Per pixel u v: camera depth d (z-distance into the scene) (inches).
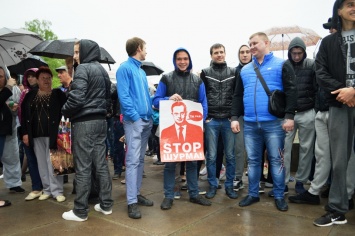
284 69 135.6
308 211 135.6
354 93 103.2
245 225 120.3
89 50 131.1
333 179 118.4
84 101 123.2
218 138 172.6
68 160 148.9
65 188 185.0
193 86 149.6
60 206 147.6
